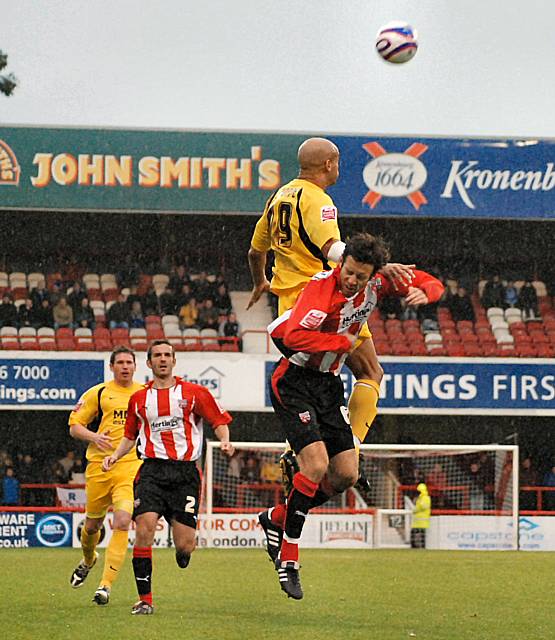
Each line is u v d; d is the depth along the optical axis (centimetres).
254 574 2067
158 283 4753
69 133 3956
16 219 4844
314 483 1134
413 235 4956
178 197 3978
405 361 3962
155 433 1388
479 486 3666
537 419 4719
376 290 1111
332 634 1122
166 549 3109
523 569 2292
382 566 2370
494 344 4381
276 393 1155
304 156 1169
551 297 4869
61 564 2320
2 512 3372
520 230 4934
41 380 3853
